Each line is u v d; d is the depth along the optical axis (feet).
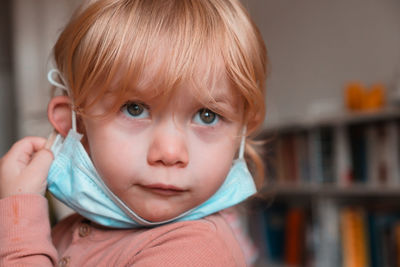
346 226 5.75
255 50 1.92
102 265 1.77
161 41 1.63
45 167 1.90
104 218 1.87
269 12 8.29
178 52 1.61
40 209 1.82
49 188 1.93
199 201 1.74
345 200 6.36
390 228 5.34
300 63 7.62
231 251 1.82
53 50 2.17
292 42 7.79
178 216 1.76
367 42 6.47
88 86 1.69
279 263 6.81
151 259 1.62
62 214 4.73
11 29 8.37
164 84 1.58
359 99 5.82
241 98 1.83
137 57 1.59
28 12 7.13
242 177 2.05
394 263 5.26
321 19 7.23
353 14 6.69
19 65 7.16
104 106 1.66
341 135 5.84
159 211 1.67
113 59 1.62
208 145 1.72
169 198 1.68
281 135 6.64
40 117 6.40
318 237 6.15
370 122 5.69
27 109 6.89
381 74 6.26
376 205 5.97
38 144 2.03
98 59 1.66
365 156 5.62
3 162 1.95
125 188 1.66
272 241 6.99
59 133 1.99
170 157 1.59
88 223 2.07
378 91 5.69
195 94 1.62
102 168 1.69
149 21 1.67
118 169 1.65
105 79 1.64
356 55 6.64
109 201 1.82
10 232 1.72
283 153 6.60
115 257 1.75
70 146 1.91
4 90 8.46
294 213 6.76
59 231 2.27
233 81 1.75
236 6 1.92
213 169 1.72
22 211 1.77
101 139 1.67
